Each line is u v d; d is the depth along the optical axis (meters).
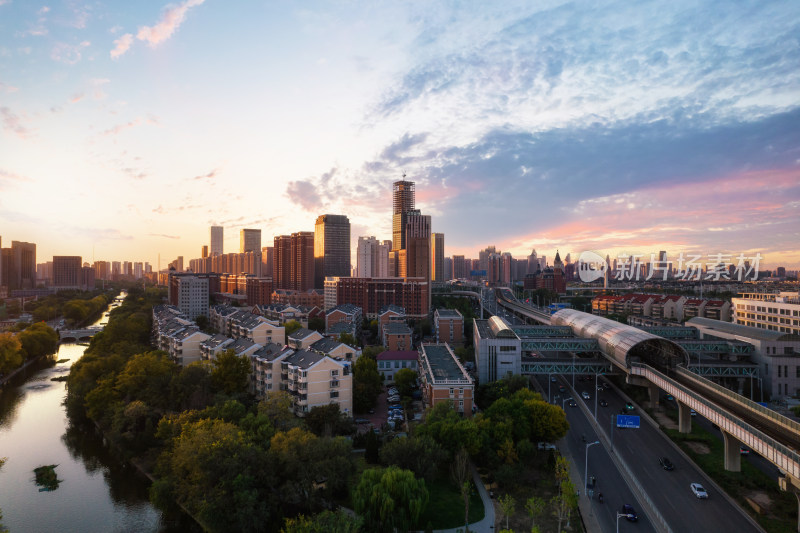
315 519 92.25
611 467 120.06
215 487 100.62
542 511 95.12
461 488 106.94
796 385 179.00
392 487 93.00
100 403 156.38
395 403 172.88
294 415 142.88
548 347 194.88
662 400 172.00
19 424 171.38
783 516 95.44
